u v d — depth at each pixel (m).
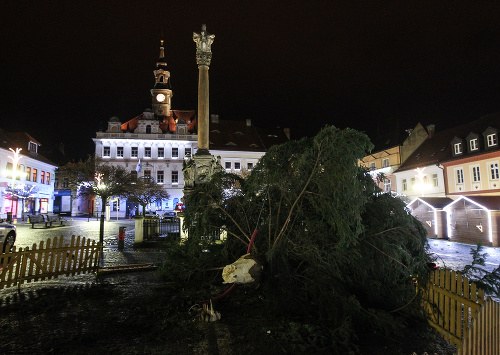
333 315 4.91
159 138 53.69
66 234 20.28
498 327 3.51
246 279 5.39
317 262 5.51
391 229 5.70
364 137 5.31
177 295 6.56
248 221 7.03
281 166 6.12
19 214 38.88
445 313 4.66
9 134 41.97
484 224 18.28
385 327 4.77
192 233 7.24
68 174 48.72
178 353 4.20
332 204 5.30
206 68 16.42
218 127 59.09
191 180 15.75
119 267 8.91
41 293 6.72
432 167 33.94
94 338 4.58
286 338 4.59
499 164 26.33
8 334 4.68
